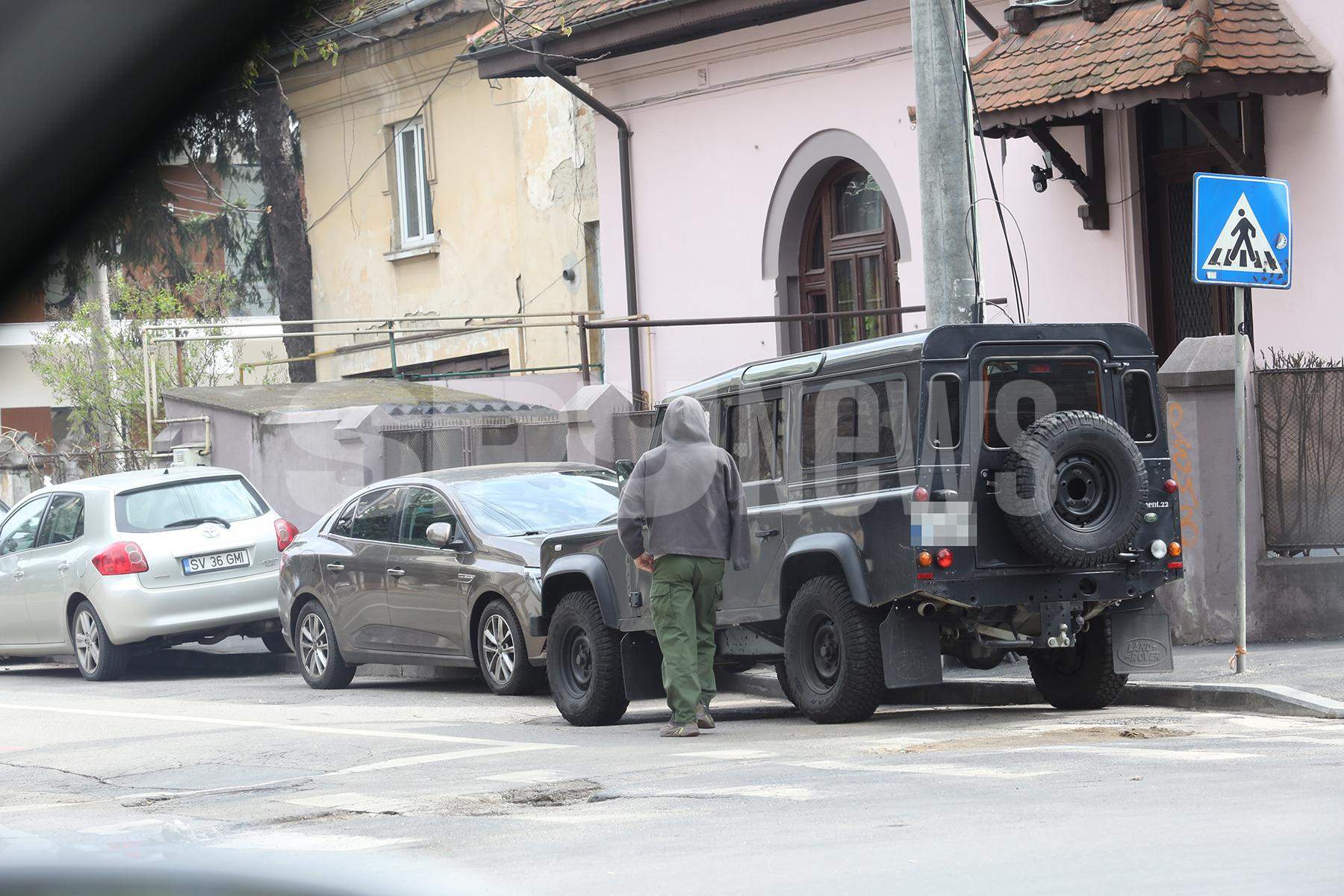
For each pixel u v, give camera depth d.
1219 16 18.47
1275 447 16.31
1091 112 20.14
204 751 13.59
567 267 33.69
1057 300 21.69
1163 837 7.20
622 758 11.66
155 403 32.62
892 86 24.70
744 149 27.23
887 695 15.05
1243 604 13.73
